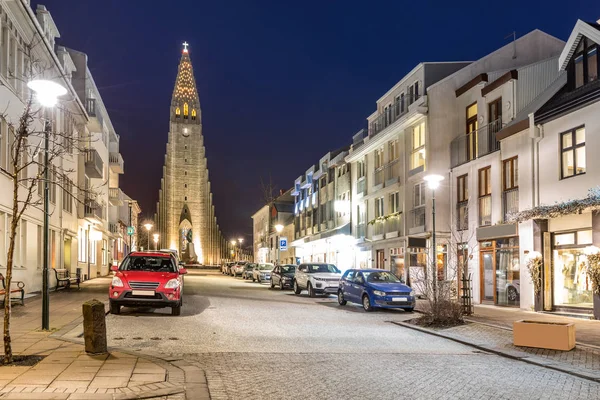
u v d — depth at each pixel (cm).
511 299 2180
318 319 1759
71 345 1061
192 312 1848
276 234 7306
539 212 1892
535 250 1986
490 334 1404
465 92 2697
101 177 4075
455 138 2759
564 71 2253
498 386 825
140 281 1670
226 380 829
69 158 3247
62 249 3100
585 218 1808
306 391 769
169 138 12775
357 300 2150
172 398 709
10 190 2072
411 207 3039
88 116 3766
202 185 12825
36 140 2367
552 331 1162
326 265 2978
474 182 2467
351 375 884
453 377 884
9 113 2048
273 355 1060
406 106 3191
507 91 2308
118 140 6225
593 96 1739
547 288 1967
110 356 954
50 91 998
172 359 959
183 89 13038
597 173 1727
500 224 2209
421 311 1995
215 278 5347
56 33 3253
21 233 2248
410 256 3006
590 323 1605
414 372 918
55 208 2916
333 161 4559
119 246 7119
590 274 1706
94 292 2598
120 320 1566
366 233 3775
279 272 3422
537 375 920
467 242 2338
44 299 1260
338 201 4181
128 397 690
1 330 1265
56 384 746
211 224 12712
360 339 1327
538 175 2022
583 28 1862
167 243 12431
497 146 2356
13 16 2109
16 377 782
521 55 2841
